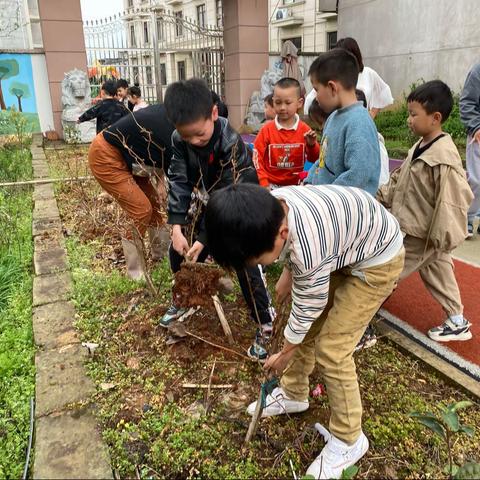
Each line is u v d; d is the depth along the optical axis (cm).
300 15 2034
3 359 256
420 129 262
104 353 267
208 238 154
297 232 159
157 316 301
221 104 316
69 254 402
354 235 173
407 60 1164
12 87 1100
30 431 210
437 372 251
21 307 321
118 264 389
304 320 174
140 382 245
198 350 269
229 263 156
